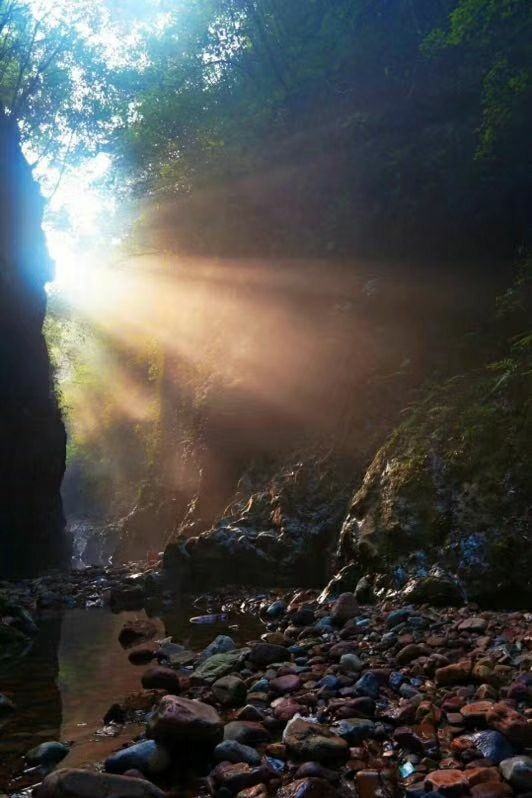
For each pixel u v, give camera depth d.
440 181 11.41
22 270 20.48
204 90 19.20
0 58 20.91
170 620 7.58
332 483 9.88
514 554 6.34
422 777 2.91
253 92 17.53
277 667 4.71
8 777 3.16
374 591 7.00
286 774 3.04
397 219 11.99
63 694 4.55
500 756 3.01
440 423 8.02
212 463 14.34
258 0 16.88
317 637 5.75
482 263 10.81
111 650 6.07
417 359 10.41
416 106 12.84
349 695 3.97
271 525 10.12
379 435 9.74
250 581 9.57
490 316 9.99
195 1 18.45
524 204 10.38
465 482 7.14
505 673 4.08
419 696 3.83
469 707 3.50
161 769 3.14
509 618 5.60
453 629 5.39
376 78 14.16
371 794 2.78
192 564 10.00
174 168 19.20
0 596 7.71
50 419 22.00
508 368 7.89
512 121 9.31
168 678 4.43
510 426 7.20
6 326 19.20
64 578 12.57
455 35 9.56
